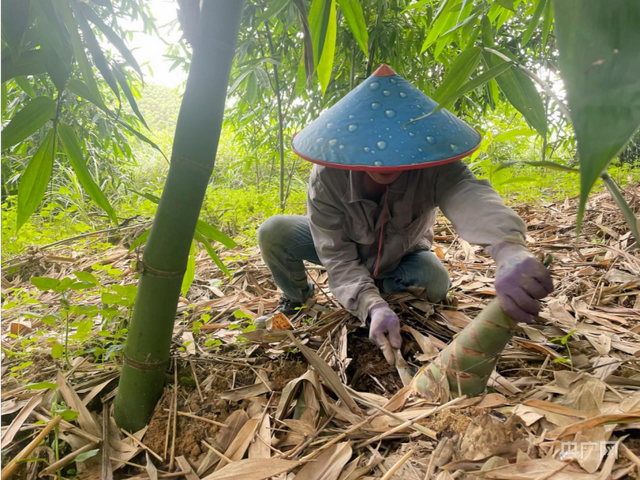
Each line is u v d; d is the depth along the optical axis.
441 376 1.00
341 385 1.05
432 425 0.93
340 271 1.37
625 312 1.46
